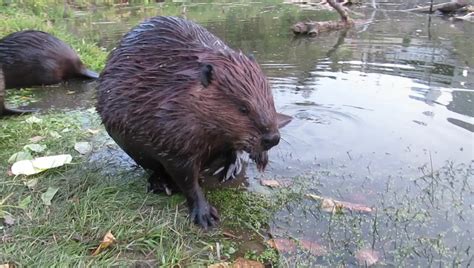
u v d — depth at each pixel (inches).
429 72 39.6
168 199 20.7
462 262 16.7
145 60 19.7
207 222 19.0
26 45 39.4
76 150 25.0
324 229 18.8
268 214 19.8
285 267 16.6
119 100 19.8
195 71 18.6
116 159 24.2
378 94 33.9
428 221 19.1
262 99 18.2
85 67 42.9
